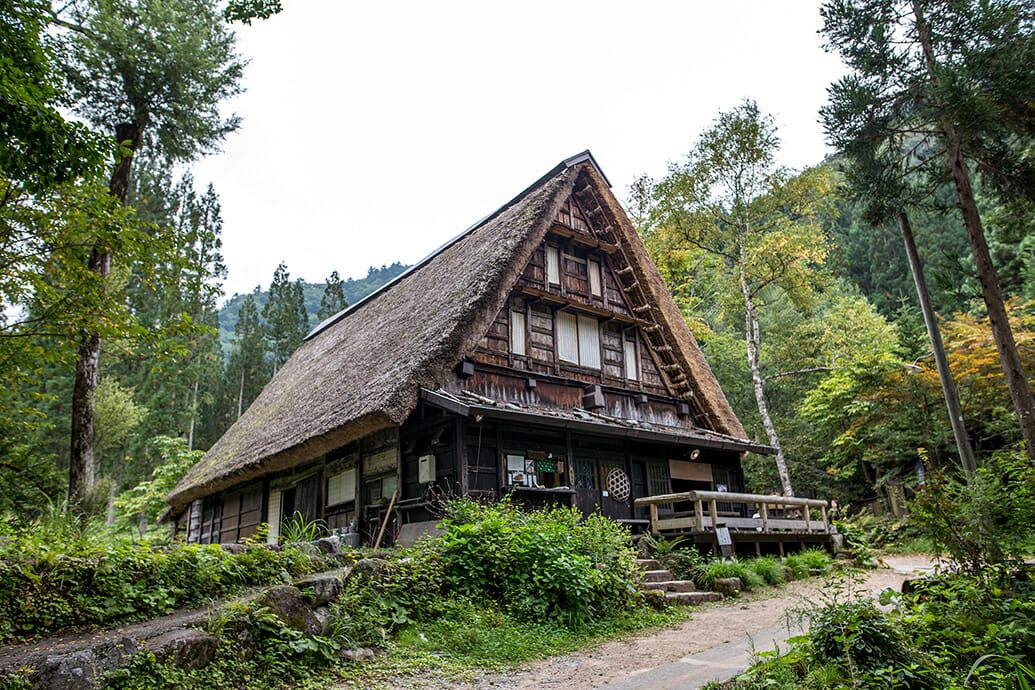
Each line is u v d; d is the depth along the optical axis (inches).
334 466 496.7
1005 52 352.5
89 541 234.1
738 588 385.4
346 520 466.6
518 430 442.6
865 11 386.0
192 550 241.0
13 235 336.8
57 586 200.1
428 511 393.1
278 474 577.0
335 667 207.8
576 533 336.2
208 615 200.4
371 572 256.5
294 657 204.7
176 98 551.5
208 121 584.7
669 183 877.2
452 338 396.2
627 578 333.4
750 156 834.8
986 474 260.7
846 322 1095.0
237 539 615.5
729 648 251.0
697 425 606.9
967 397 705.6
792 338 1077.1
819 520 590.6
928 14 378.0
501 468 418.3
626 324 561.3
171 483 821.9
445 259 596.1
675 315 607.2
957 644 196.1
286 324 1654.8
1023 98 354.6
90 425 486.9
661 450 558.3
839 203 1699.1
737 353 1127.6
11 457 484.1
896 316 1354.6
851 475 943.7
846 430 857.5
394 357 429.1
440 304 458.0
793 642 199.3
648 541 422.0
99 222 344.2
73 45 484.1
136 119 550.6
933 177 405.1
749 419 1090.7
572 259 541.0
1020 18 355.9
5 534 235.8
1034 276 896.9
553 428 454.3
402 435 433.7
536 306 494.6
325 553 287.7
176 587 226.4
